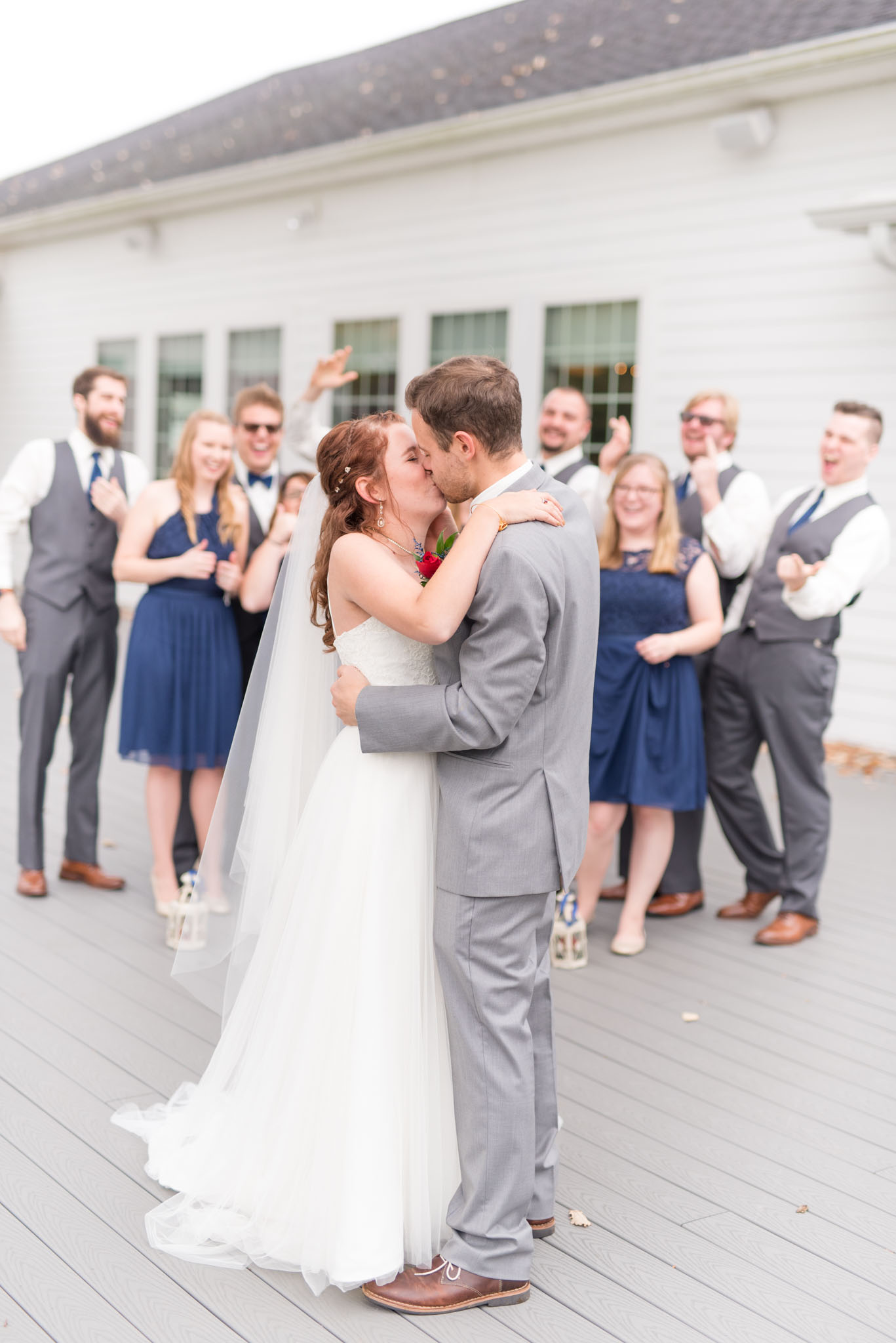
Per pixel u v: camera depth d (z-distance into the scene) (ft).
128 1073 9.91
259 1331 6.81
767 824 14.58
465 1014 7.04
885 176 23.06
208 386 38.52
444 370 7.01
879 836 18.29
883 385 23.26
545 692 6.89
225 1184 7.79
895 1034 11.43
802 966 13.14
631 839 14.97
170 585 13.15
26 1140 8.75
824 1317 7.14
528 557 6.63
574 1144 9.19
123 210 39.42
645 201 26.63
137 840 16.93
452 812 7.02
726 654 14.20
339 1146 7.20
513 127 27.91
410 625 6.82
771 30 25.02
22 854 14.30
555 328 28.78
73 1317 6.84
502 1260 7.12
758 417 25.17
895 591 23.43
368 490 7.43
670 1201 8.41
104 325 42.68
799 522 13.87
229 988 8.52
